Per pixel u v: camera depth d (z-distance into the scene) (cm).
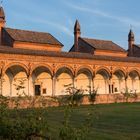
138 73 6341
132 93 5956
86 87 5691
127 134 1980
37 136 808
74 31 7056
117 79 6209
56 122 2577
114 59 5894
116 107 4403
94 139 1794
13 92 4866
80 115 3238
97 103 5219
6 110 888
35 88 5131
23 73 5000
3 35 5728
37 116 855
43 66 4962
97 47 6681
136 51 7888
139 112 3538
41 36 6041
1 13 5784
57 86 5353
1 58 4484
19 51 4678
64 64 5197
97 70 5653
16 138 811
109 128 2244
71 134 760
